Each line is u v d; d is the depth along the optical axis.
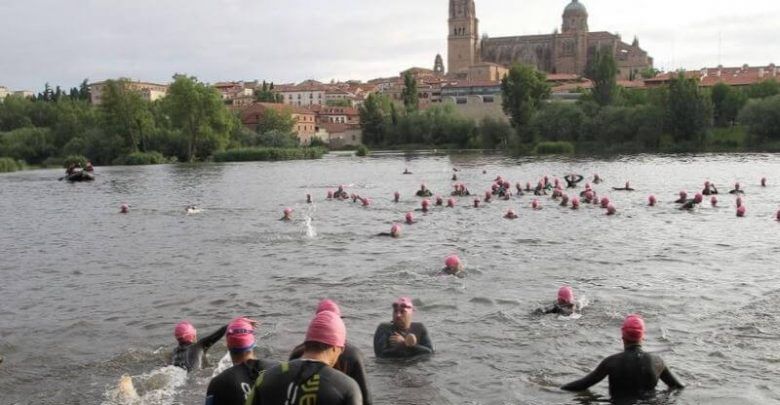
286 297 16.94
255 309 15.84
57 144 132.12
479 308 15.52
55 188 62.44
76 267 22.33
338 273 19.84
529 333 13.42
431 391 10.45
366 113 170.38
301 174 76.31
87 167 75.25
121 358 12.40
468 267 20.38
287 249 24.66
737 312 14.56
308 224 31.06
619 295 16.39
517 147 135.00
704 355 11.78
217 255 23.72
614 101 137.12
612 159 92.62
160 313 15.73
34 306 16.86
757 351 11.94
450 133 153.38
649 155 101.12
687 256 21.91
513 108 140.88
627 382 9.98
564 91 192.00
